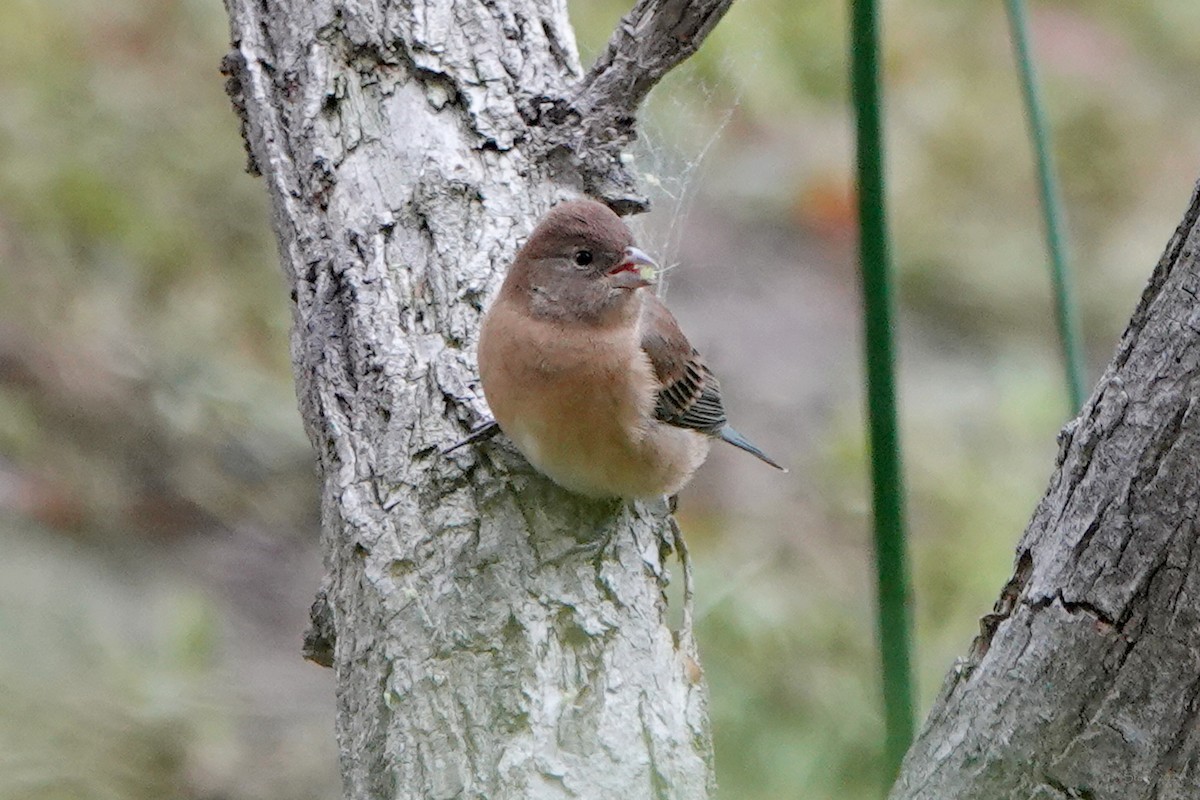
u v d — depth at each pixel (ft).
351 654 25.71
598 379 27.58
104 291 51.60
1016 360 60.85
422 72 32.14
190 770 34.94
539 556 26.48
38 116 54.03
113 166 53.83
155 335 51.03
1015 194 68.18
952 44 73.31
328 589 27.66
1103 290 64.85
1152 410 20.62
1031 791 22.34
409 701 24.29
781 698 38.09
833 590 44.57
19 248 51.55
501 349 27.63
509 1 33.53
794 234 63.87
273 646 43.60
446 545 26.17
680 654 26.20
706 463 51.78
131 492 48.44
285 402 51.08
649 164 41.14
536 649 24.95
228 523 48.39
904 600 26.78
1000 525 48.73
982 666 22.90
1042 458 53.78
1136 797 21.68
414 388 28.19
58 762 32.96
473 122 31.78
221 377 50.65
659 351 29.58
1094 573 21.38
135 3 59.11
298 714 38.93
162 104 55.67
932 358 60.80
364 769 24.29
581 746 23.84
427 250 30.14
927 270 64.85
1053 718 22.02
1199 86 73.51
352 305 29.45
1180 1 76.54
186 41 58.59
